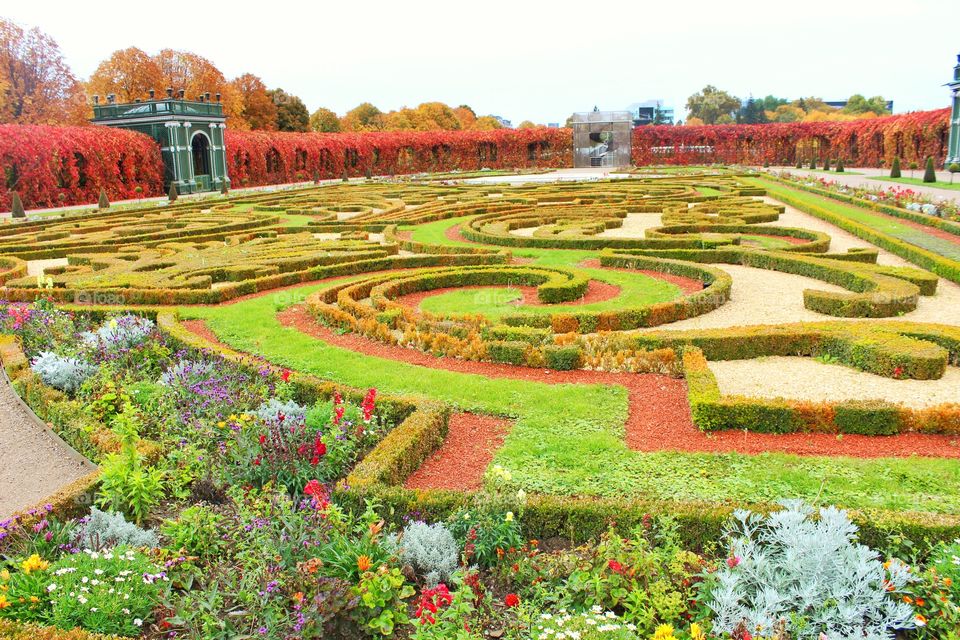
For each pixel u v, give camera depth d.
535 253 20.19
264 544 5.60
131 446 7.13
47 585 5.20
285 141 63.31
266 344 12.09
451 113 113.12
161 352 10.96
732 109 134.25
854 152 69.69
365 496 6.65
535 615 5.01
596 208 29.34
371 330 12.35
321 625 4.95
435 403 8.58
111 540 6.12
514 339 11.23
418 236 24.66
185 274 17.20
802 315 13.28
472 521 6.09
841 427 8.11
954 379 9.73
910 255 17.84
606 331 12.11
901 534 5.52
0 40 60.50
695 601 5.11
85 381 10.01
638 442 8.11
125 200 47.47
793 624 4.70
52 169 42.44
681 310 13.16
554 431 8.35
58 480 8.17
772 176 49.47
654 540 5.99
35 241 25.45
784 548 5.36
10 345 12.08
